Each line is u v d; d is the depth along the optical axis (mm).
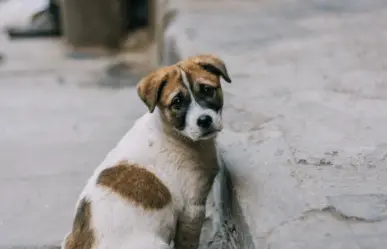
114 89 2785
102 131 2109
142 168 1411
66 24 3879
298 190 1466
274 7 2646
